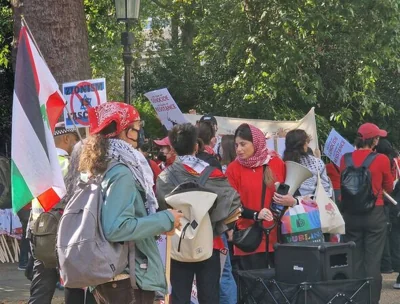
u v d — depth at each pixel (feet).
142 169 14.61
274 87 52.31
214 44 59.26
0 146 53.52
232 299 21.56
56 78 30.81
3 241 38.88
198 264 19.11
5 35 51.83
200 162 19.20
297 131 24.26
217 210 18.86
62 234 13.89
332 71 58.90
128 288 14.28
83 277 13.64
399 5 52.24
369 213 25.82
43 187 15.71
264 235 21.36
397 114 64.03
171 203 18.13
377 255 26.03
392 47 53.57
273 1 51.19
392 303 27.89
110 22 57.98
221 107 58.75
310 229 21.25
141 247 14.38
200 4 58.85
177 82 65.05
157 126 59.41
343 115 55.88
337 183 31.83
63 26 30.86
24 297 29.27
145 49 80.33
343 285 19.11
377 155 26.27
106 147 14.28
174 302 19.03
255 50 52.65
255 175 21.33
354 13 51.49
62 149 20.77
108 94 82.43
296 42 52.80
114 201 13.79
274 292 19.70
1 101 53.21
